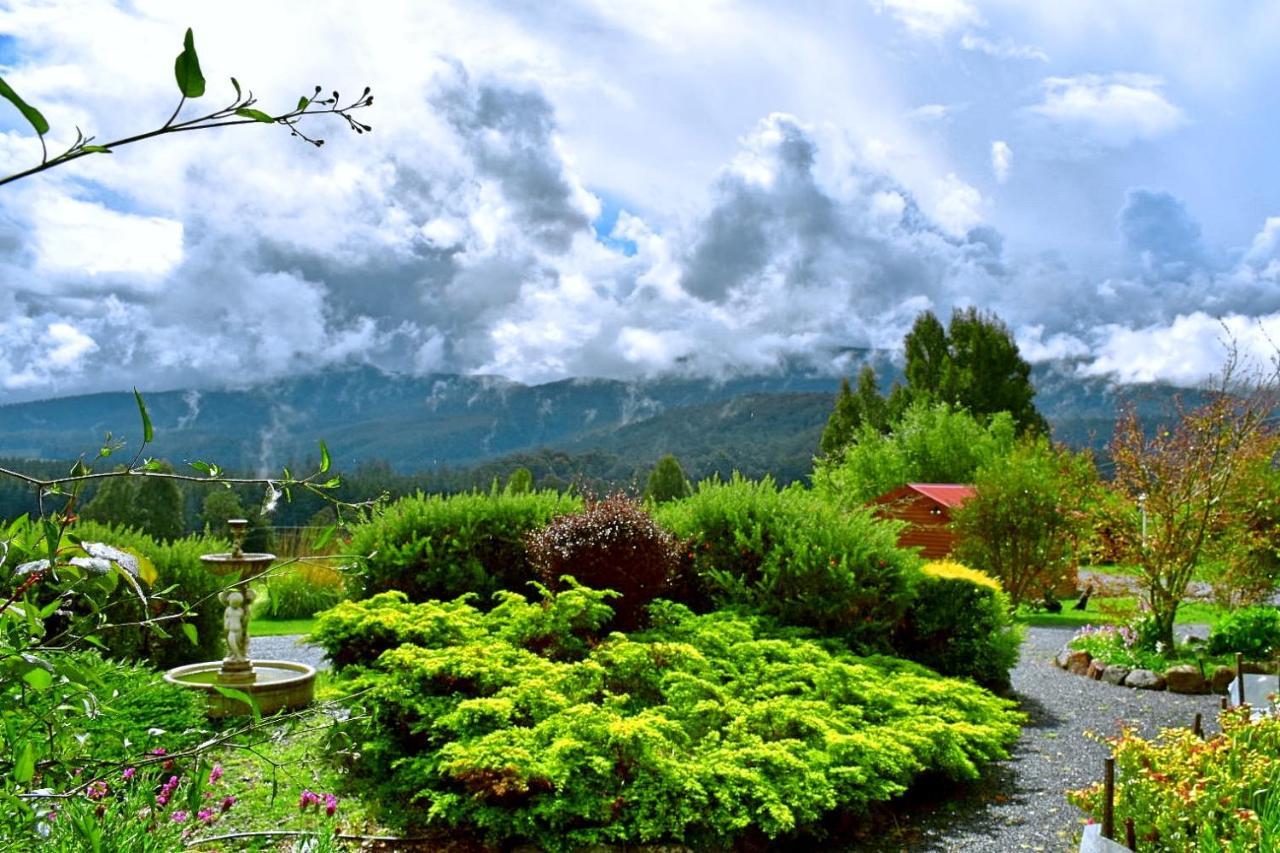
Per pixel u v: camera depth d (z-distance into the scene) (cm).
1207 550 1162
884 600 925
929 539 2536
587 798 498
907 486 2644
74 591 260
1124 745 463
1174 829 409
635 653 654
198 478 236
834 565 915
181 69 168
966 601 969
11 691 220
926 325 4994
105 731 374
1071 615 1945
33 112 159
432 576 931
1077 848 523
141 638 863
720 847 493
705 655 744
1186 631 1527
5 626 219
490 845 494
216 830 488
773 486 1038
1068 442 1916
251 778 573
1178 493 1130
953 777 609
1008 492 1745
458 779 529
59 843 313
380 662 612
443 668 598
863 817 564
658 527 941
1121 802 437
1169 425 1181
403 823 526
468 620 689
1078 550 1359
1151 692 1015
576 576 886
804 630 867
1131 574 1185
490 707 530
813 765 541
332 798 478
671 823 486
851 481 3394
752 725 597
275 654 1206
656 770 513
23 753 221
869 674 727
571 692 604
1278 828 356
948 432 3394
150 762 295
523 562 983
